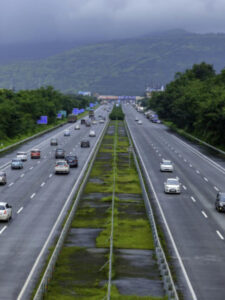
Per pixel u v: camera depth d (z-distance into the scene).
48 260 57.34
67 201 96.31
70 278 50.81
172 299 41.56
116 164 157.38
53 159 170.38
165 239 68.88
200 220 82.12
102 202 96.31
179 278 52.12
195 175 136.88
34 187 112.50
